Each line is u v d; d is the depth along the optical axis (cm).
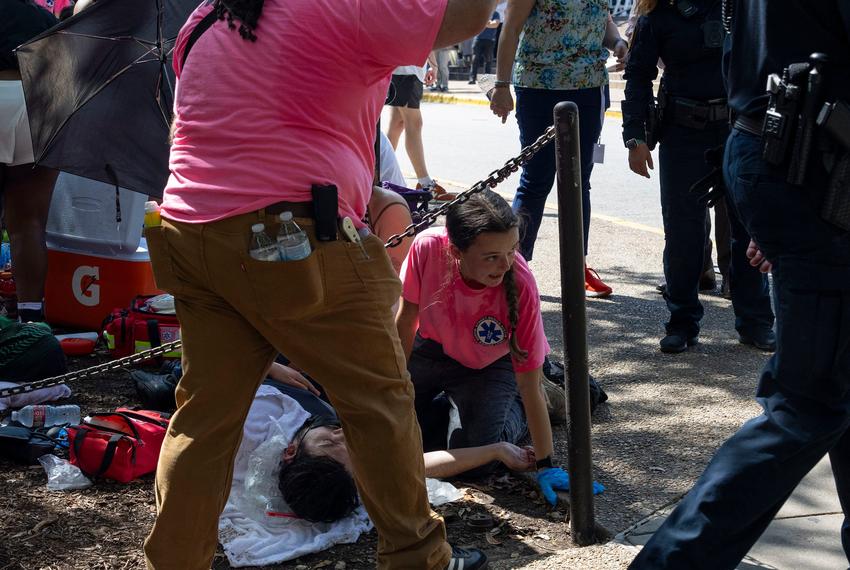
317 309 244
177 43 258
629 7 2011
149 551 256
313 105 240
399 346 258
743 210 255
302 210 240
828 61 236
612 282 646
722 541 249
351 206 250
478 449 357
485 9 236
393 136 909
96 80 458
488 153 1249
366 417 252
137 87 461
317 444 328
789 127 239
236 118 240
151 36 456
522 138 545
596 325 554
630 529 324
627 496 350
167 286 251
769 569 296
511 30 530
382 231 400
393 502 258
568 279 295
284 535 320
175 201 247
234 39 242
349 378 251
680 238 495
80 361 495
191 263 245
